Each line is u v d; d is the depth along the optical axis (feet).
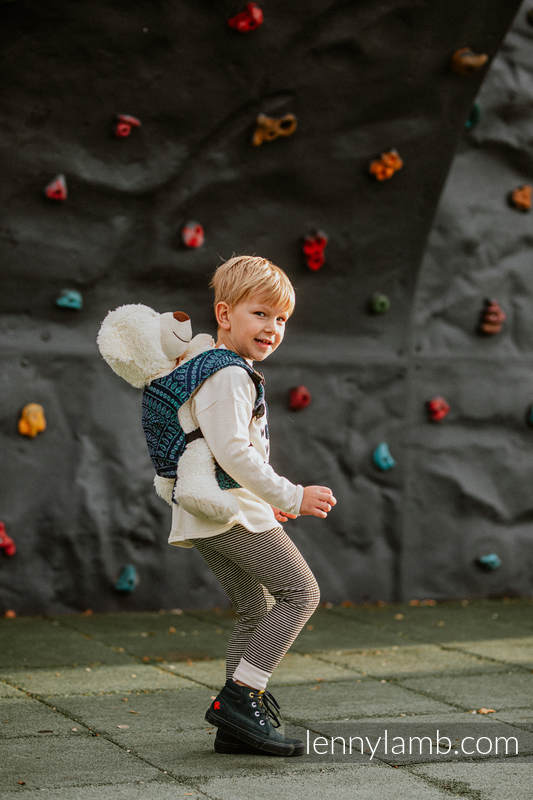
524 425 18.75
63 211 15.24
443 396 18.11
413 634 15.28
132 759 8.96
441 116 16.15
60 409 15.85
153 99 14.74
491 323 18.20
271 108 15.34
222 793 8.07
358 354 17.56
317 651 13.99
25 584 15.70
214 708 9.04
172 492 9.09
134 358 8.96
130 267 15.96
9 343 15.52
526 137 18.28
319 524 17.39
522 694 11.71
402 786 8.37
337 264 17.03
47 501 15.76
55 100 14.32
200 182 15.70
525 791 8.30
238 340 9.21
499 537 18.51
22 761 8.85
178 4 13.85
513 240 18.45
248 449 8.60
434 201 17.02
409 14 14.88
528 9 17.90
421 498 17.99
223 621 15.85
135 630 14.98
